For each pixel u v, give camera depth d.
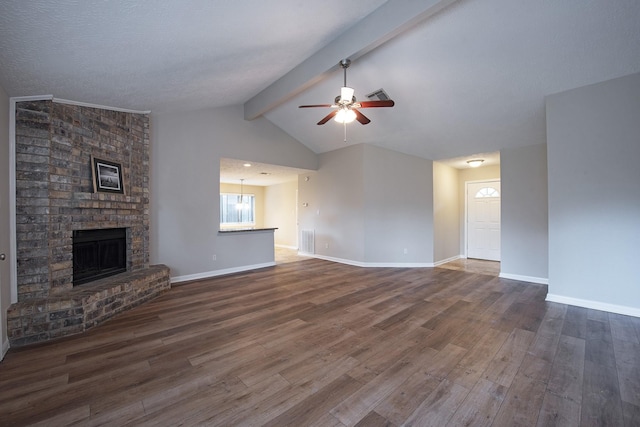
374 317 3.10
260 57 3.27
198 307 3.42
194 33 2.34
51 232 2.83
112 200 3.49
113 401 1.73
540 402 1.72
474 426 1.53
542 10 2.52
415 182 6.10
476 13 2.66
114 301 3.11
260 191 10.21
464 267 5.94
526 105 3.83
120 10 1.78
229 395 1.79
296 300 3.69
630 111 3.09
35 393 1.80
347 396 1.78
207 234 5.02
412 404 1.70
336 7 2.57
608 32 2.61
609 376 1.99
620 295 3.19
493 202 6.79
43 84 2.54
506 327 2.83
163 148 4.51
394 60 3.49
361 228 5.99
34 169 2.74
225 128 5.25
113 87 2.99
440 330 2.76
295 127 5.98
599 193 3.28
